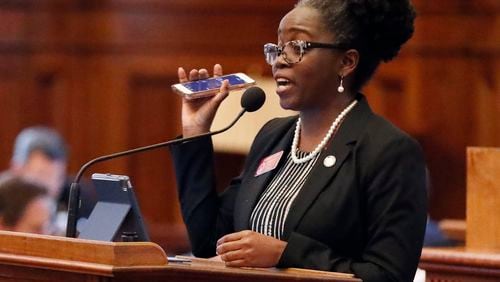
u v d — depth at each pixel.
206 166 10.47
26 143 22.59
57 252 8.03
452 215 24.47
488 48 24.28
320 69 9.72
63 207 22.48
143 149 9.77
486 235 12.16
